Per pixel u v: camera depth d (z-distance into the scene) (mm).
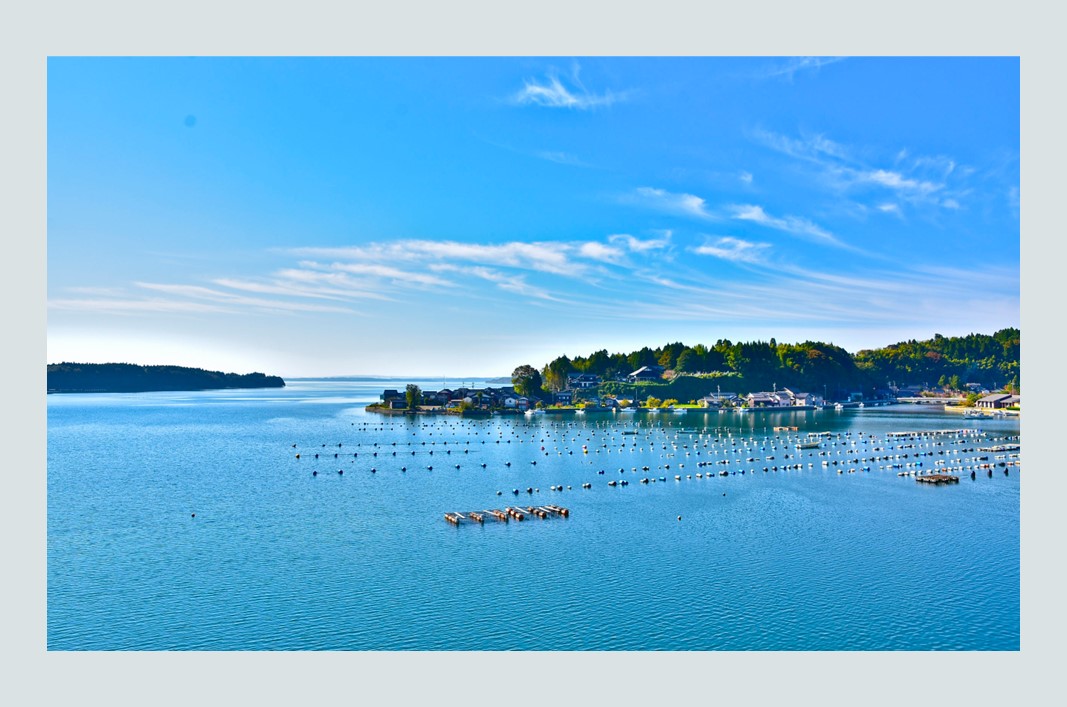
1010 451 169000
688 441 194000
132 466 147375
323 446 183625
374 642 55781
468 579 69938
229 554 79125
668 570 72312
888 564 74062
